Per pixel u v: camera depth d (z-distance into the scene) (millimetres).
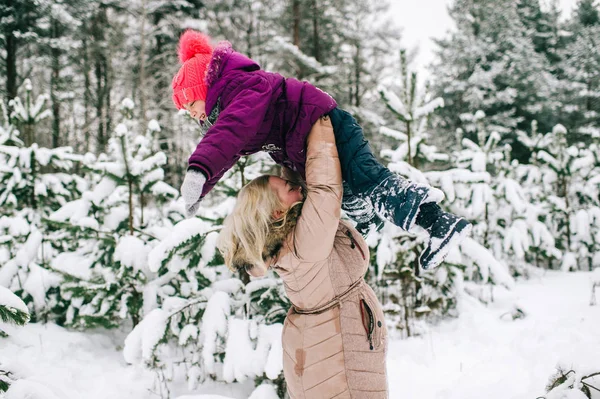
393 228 5066
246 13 16719
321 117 1790
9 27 15281
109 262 4824
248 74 1768
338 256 1795
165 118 16625
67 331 4750
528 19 26781
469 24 21406
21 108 6371
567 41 25953
